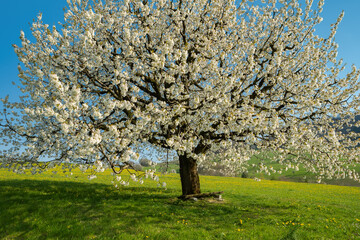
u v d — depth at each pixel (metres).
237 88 10.72
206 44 11.63
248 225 9.58
